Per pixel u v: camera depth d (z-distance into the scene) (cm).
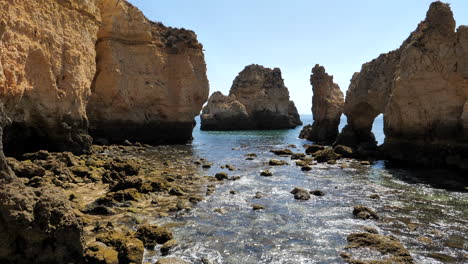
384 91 3862
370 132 4434
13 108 2048
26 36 2161
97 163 2181
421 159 2725
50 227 813
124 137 4003
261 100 8712
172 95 4597
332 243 1133
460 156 2433
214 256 1008
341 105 5453
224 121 8144
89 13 2975
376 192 1891
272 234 1204
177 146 4175
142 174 2111
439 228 1298
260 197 1706
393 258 1007
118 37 3956
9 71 1964
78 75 2678
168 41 4666
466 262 997
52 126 2391
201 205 1530
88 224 1190
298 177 2303
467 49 2528
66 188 1639
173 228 1222
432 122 2688
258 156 3394
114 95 3856
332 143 4803
